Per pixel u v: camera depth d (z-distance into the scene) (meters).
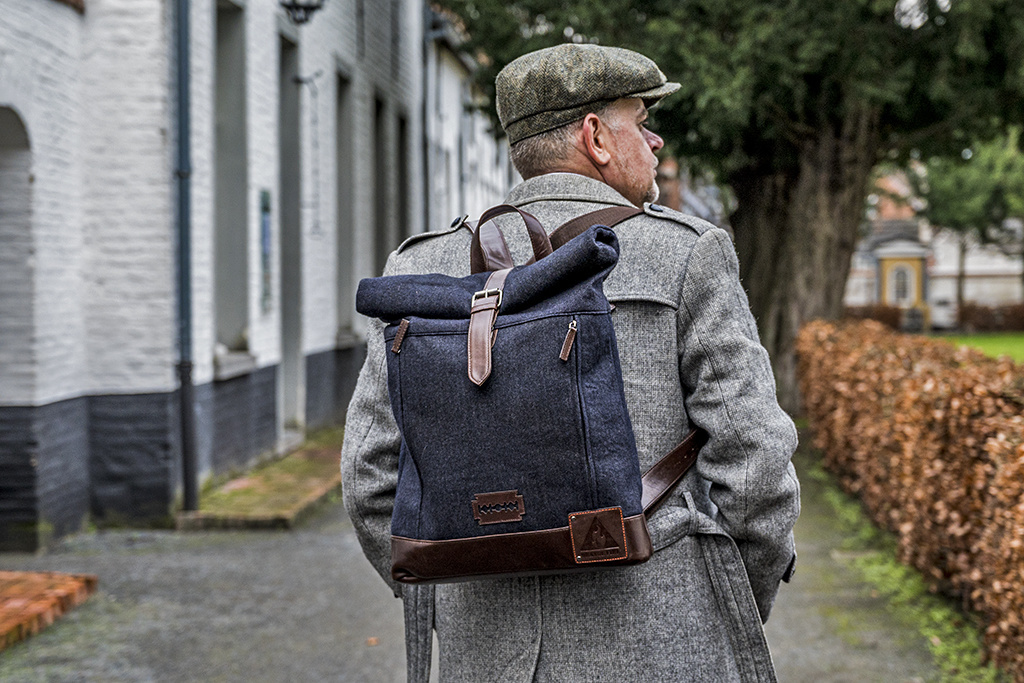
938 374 5.46
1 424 6.65
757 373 1.78
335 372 12.55
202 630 5.19
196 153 8.09
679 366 1.83
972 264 52.84
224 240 9.30
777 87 12.23
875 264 52.25
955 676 4.32
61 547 6.96
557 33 11.55
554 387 1.61
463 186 23.97
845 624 5.12
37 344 6.68
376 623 5.31
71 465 7.20
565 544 1.61
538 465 1.62
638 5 11.90
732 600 1.83
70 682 4.46
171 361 7.54
